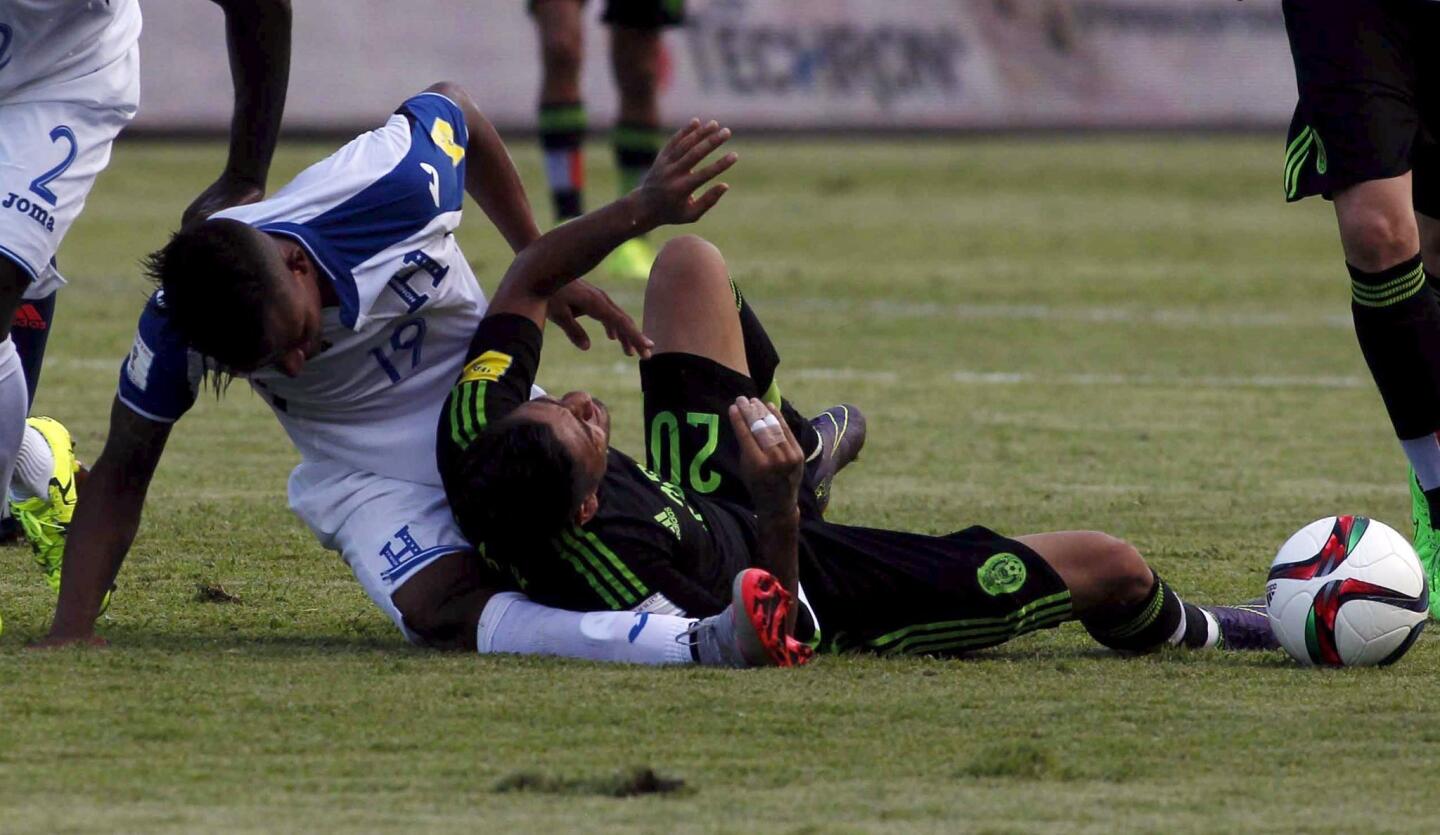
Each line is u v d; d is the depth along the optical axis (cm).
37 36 1305
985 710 1048
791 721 1012
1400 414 1439
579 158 4038
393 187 1189
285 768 922
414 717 1012
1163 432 2348
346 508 1227
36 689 1065
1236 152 6650
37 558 1430
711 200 1238
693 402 1266
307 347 1131
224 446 2152
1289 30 1466
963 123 6700
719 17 6425
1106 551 1201
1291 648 1210
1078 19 6781
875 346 3073
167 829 821
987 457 2156
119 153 5828
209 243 1088
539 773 909
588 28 6362
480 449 1123
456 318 1242
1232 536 1711
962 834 826
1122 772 932
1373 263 1405
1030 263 4259
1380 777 928
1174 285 3941
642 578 1148
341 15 6003
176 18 6016
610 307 1295
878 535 1195
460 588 1189
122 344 2903
